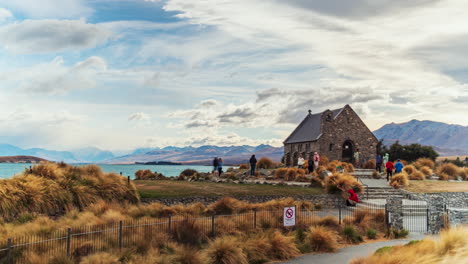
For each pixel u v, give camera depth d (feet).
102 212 75.72
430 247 45.24
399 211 74.84
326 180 112.68
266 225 69.51
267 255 56.95
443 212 74.08
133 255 49.96
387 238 71.15
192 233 60.75
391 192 115.96
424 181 136.67
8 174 276.62
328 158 203.92
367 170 169.68
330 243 62.03
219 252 52.75
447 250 42.09
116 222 64.49
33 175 80.12
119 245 54.03
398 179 123.13
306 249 61.31
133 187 89.76
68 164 92.68
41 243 50.90
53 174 82.89
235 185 117.29
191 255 50.57
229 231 64.34
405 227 79.30
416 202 101.91
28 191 73.20
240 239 60.18
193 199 94.43
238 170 173.78
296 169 132.98
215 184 118.11
